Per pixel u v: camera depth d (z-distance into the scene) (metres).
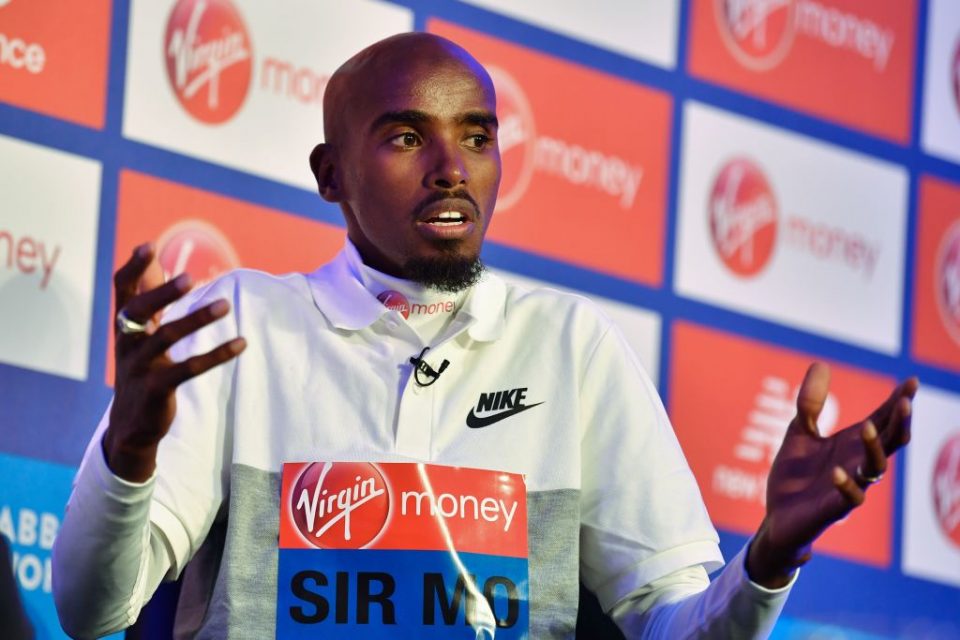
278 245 9.52
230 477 6.64
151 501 6.20
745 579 5.95
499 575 6.46
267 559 6.44
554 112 10.71
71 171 8.91
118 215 9.02
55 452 8.67
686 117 11.33
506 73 10.57
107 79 9.09
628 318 10.85
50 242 8.80
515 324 6.99
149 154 9.17
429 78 6.77
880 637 11.52
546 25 10.77
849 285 11.96
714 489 11.02
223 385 6.76
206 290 7.04
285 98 9.66
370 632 6.32
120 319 5.58
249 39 9.58
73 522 6.07
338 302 6.91
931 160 12.59
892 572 11.66
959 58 12.86
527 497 6.63
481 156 6.80
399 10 10.18
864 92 12.31
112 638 8.48
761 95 11.74
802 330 11.66
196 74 9.37
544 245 10.55
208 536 6.72
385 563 6.40
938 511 11.98
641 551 6.71
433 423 6.70
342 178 7.04
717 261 11.31
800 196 11.80
